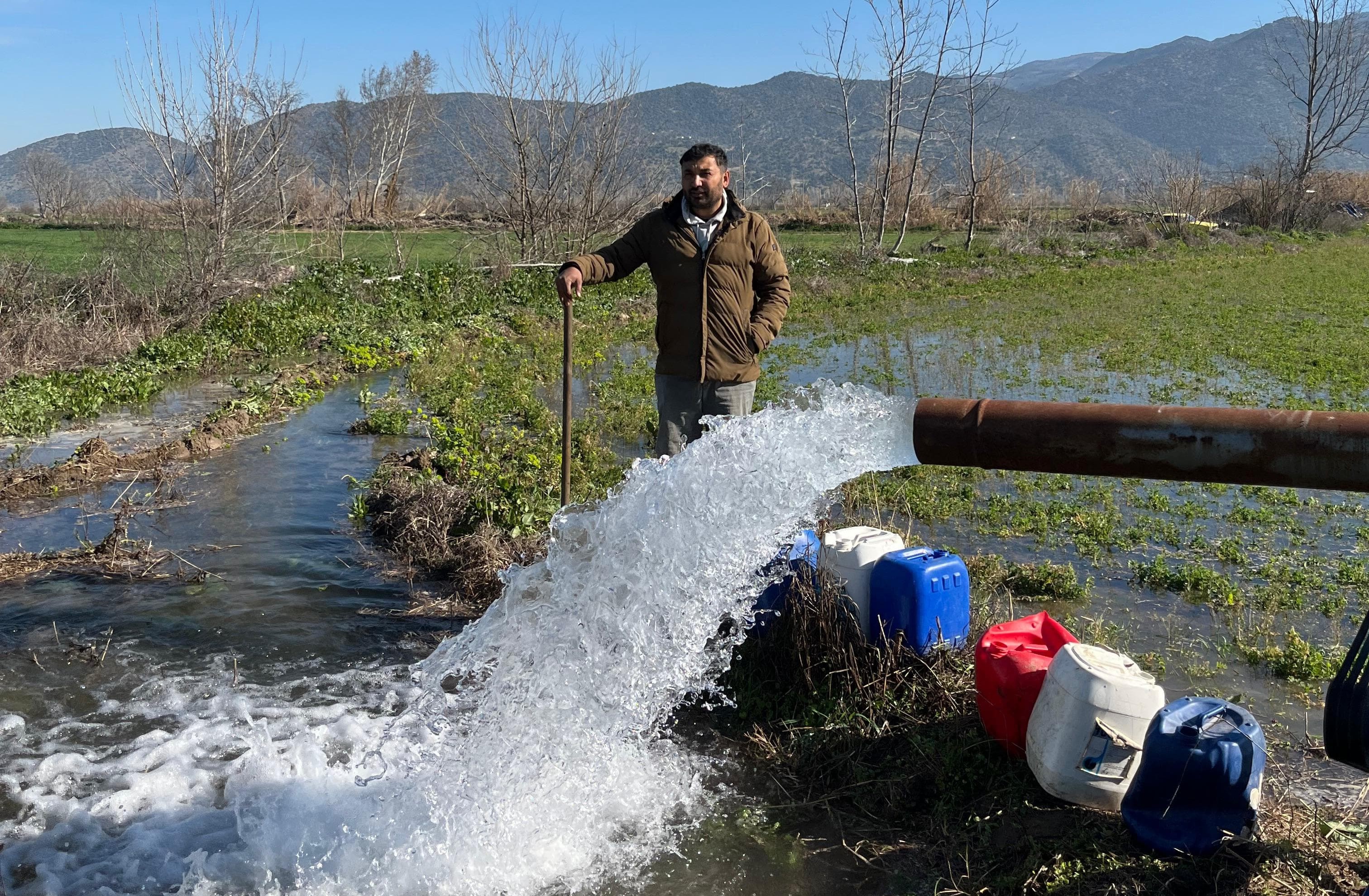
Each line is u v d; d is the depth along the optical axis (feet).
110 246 62.95
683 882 11.84
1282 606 19.51
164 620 19.13
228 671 17.15
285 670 17.20
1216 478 7.86
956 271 90.58
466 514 23.67
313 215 130.11
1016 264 96.63
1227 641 17.93
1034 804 12.39
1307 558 22.36
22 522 25.23
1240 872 10.77
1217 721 11.37
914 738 13.71
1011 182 152.05
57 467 29.09
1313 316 63.05
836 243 120.98
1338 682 9.37
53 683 16.71
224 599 20.15
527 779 12.65
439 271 77.10
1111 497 26.86
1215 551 22.71
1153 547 23.20
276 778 13.82
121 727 15.39
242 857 12.20
